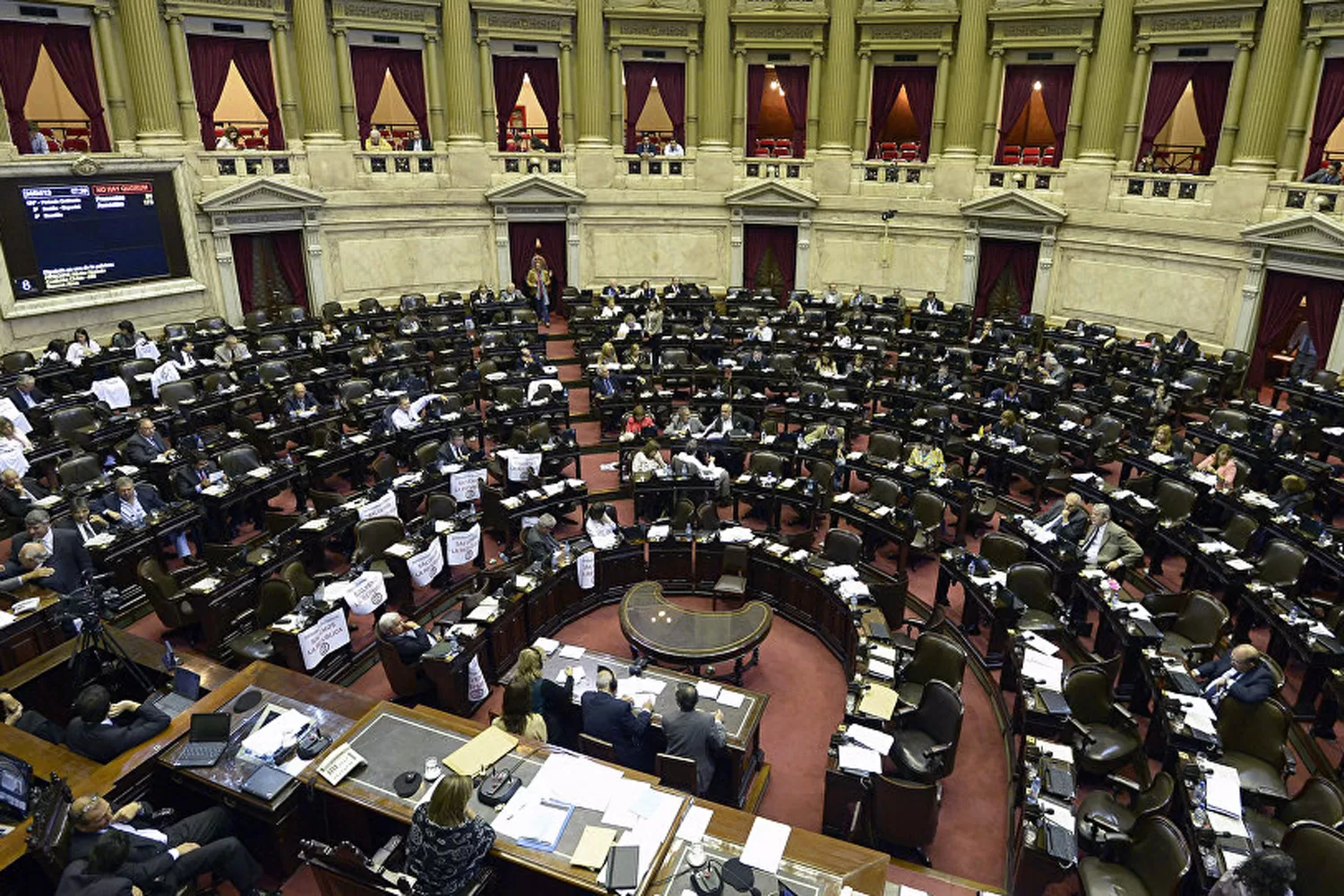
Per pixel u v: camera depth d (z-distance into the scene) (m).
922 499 13.17
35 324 18.80
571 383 21.16
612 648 11.60
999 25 23.22
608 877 6.22
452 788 5.91
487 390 18.98
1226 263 20.27
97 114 20.03
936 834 8.45
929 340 22.08
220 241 21.83
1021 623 10.34
